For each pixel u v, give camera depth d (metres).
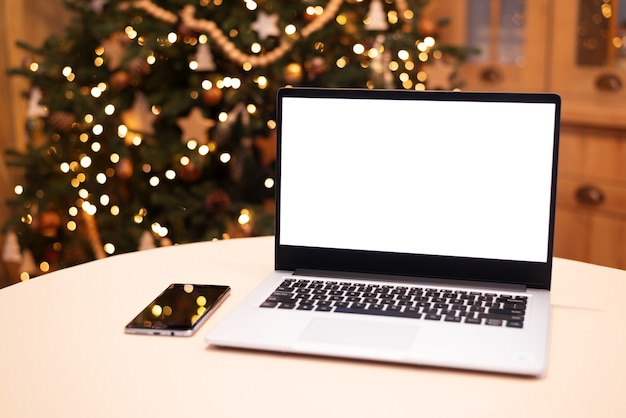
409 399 0.79
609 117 2.62
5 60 3.04
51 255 2.79
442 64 2.78
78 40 2.77
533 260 1.09
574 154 2.80
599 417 0.75
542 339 0.90
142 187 2.73
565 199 2.86
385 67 2.62
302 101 1.17
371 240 1.15
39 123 2.86
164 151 2.55
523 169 1.09
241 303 1.03
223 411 0.77
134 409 0.78
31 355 0.90
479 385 0.82
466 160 1.11
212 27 2.46
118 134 2.59
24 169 3.09
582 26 2.82
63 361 0.89
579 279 1.20
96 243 2.70
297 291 1.07
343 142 1.16
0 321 1.01
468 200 1.11
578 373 0.85
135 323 0.98
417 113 1.13
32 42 3.10
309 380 0.84
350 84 2.65
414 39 2.68
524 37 3.01
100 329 0.98
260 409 0.77
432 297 1.05
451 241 1.12
